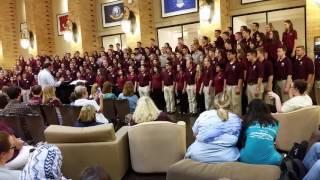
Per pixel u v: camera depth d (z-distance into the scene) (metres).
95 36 14.03
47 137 4.01
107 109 6.32
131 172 4.50
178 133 4.21
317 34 7.62
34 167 2.38
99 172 1.74
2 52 16.83
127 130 4.53
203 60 8.17
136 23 11.96
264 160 3.39
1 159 2.43
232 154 3.54
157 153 4.27
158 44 12.24
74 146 3.97
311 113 4.50
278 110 4.84
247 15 9.91
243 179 3.15
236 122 3.67
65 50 15.54
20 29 16.94
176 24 11.61
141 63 9.63
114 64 10.62
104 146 3.97
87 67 11.40
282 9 9.24
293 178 2.96
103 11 13.73
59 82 10.92
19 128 4.79
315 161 2.92
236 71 7.21
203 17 10.07
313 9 7.65
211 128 3.64
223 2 9.90
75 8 13.73
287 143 4.63
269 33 7.55
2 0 16.72
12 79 12.68
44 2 15.59
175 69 8.89
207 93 7.89
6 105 4.99
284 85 6.81
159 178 4.24
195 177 3.36
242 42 7.82
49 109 5.95
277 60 6.95
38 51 15.47
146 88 9.36
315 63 6.98
